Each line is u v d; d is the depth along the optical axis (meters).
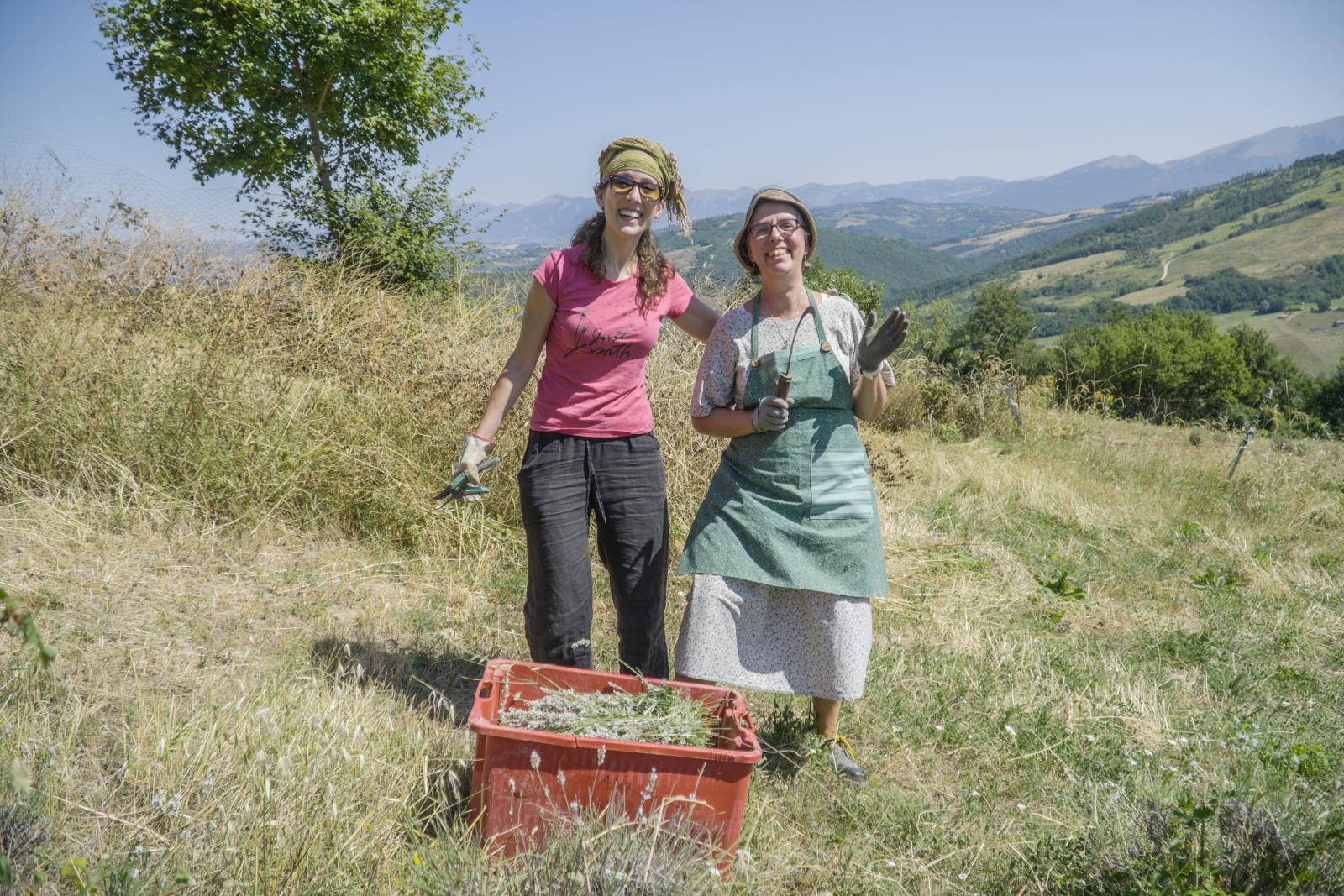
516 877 2.04
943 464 9.14
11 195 5.79
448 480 5.11
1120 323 57.56
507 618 4.20
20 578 3.55
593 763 2.25
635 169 2.83
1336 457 12.72
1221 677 4.53
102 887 1.84
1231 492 9.53
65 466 4.56
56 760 2.29
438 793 2.49
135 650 3.15
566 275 2.91
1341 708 4.32
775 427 2.95
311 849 2.02
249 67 14.84
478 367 5.53
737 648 3.04
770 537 3.01
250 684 2.95
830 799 2.91
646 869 2.05
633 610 3.07
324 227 13.65
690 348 6.24
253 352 5.45
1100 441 12.73
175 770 2.32
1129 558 6.86
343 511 4.93
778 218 3.03
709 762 2.26
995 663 4.33
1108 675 4.36
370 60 15.91
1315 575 6.86
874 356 2.95
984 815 2.95
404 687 3.33
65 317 5.39
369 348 5.60
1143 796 2.87
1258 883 2.34
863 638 3.04
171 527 4.38
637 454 3.01
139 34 15.03
